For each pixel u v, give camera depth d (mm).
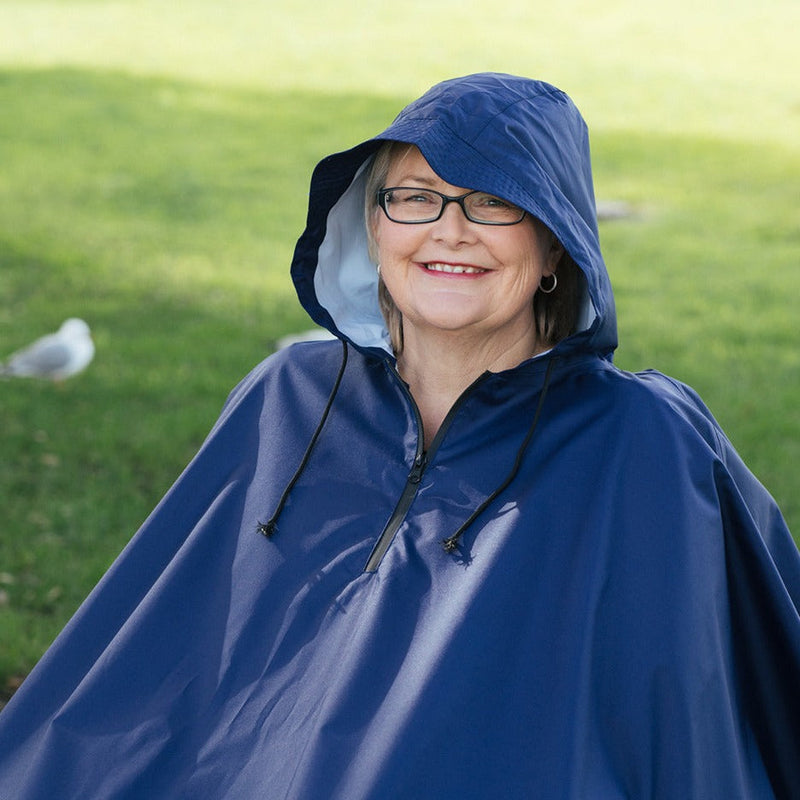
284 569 3201
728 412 9359
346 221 3395
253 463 3434
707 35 31672
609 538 2889
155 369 10055
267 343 10867
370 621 2984
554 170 2973
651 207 16844
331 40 30188
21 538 6988
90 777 3127
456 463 3117
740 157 20125
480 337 3189
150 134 20516
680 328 11711
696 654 2799
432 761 2775
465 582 2941
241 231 15086
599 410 3037
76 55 27594
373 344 3398
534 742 2783
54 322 11344
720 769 2820
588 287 2990
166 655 3238
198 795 3037
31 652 5684
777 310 12438
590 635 2812
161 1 35438
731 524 2998
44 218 15289
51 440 8508
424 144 2910
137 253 13938
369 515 3182
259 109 22875
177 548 3436
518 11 34531
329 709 2898
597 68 27781
